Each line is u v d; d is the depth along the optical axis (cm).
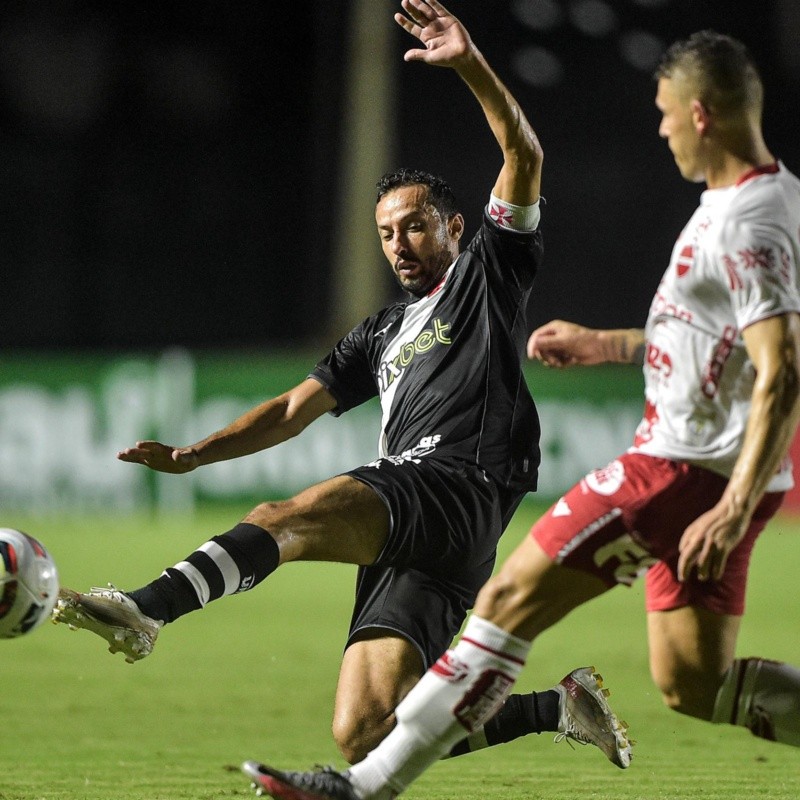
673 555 1270
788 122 9144
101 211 9456
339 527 1480
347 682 1530
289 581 4400
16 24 9281
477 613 1270
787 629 3297
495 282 1633
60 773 1730
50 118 9388
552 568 1245
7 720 2125
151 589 1394
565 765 1834
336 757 1872
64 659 2791
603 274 9669
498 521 1597
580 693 1639
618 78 9594
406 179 1689
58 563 4238
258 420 1698
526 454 1617
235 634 3203
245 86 9438
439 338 1641
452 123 9631
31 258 9381
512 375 1617
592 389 5691
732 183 1249
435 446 1597
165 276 9488
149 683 2511
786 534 5825
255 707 2270
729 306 1237
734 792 1634
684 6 9325
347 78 8419
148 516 5684
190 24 9425
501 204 1616
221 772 1748
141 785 1653
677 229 9650
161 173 9481
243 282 9500
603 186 9656
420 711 1263
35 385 5669
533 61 9544
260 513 1462
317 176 9062
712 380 1243
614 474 1261
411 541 1526
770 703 1340
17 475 5656
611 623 3441
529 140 1570
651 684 2516
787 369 1170
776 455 1166
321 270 9131
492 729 1617
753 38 9188
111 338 9469
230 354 9188
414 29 1510
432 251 1675
